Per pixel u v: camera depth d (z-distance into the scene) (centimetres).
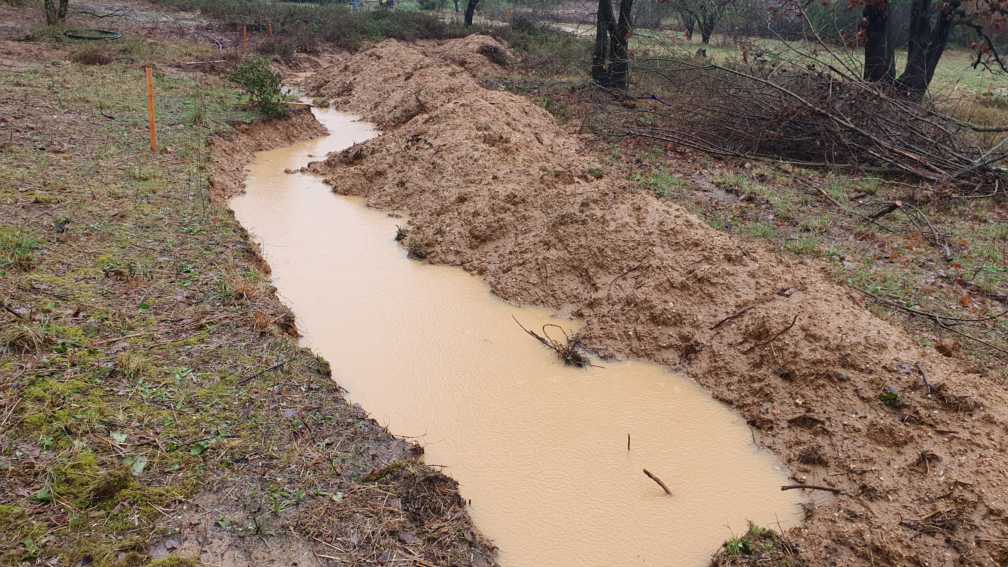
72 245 672
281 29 2723
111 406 451
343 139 1478
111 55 1805
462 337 669
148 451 420
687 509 470
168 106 1322
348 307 713
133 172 907
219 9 2948
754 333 608
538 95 1852
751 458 520
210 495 397
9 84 1315
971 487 441
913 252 854
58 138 1019
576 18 4194
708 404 582
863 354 554
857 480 475
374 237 905
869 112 1231
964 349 621
